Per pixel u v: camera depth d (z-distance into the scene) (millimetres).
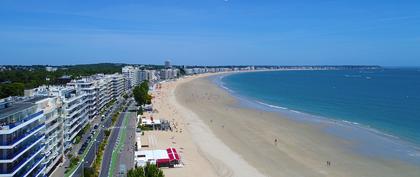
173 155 136875
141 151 142375
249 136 181375
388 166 133875
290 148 159250
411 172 127000
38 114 104750
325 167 133625
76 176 117062
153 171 99688
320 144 165500
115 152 146000
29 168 97562
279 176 124375
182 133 185500
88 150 147250
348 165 135625
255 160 141875
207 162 138125
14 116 92125
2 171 85500
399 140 171500
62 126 133125
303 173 127438
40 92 157125
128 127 196375
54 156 122562
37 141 102250
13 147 87062
